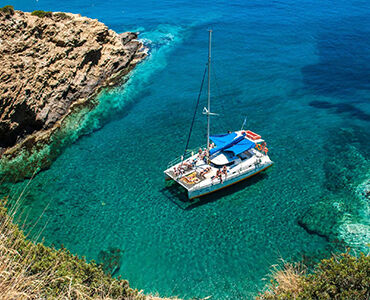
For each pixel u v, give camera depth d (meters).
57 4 108.38
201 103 49.72
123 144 40.88
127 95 52.88
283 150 38.50
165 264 25.84
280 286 15.23
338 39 71.88
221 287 23.89
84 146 40.62
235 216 30.20
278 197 32.03
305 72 57.94
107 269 25.36
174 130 43.44
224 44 71.75
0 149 38.88
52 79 46.56
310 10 93.31
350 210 29.61
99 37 56.66
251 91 52.38
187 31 80.25
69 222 29.72
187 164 34.53
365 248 25.69
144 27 83.00
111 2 110.06
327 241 26.84
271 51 67.25
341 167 35.19
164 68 61.72
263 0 106.06
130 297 14.37
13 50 42.00
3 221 12.24
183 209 31.20
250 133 38.56
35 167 36.75
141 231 28.92
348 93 50.50
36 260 12.33
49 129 43.75
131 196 32.84
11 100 39.16
